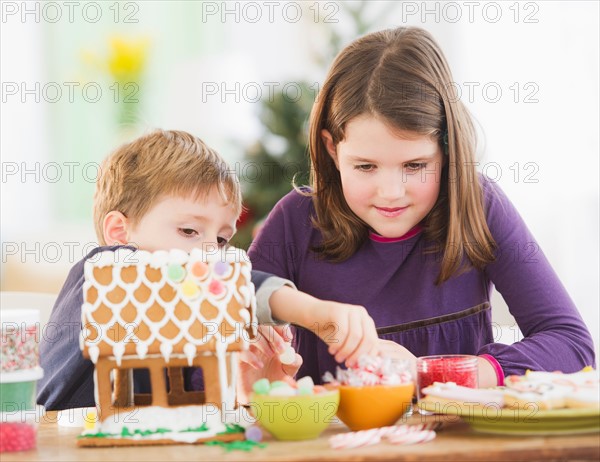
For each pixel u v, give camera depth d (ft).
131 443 3.96
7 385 4.13
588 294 12.29
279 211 6.59
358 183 5.48
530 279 5.92
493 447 3.67
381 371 4.37
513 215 6.22
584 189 12.50
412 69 5.47
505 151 13.16
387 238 6.15
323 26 15.28
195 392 4.61
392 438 3.85
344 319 4.56
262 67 18.83
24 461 3.70
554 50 12.85
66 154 19.86
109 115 19.69
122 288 4.07
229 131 18.83
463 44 14.06
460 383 4.55
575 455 3.63
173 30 19.66
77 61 19.76
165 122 19.54
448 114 5.56
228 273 4.14
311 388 4.12
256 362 5.51
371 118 5.29
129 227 6.22
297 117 12.61
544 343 5.40
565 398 3.98
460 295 6.15
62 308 5.43
